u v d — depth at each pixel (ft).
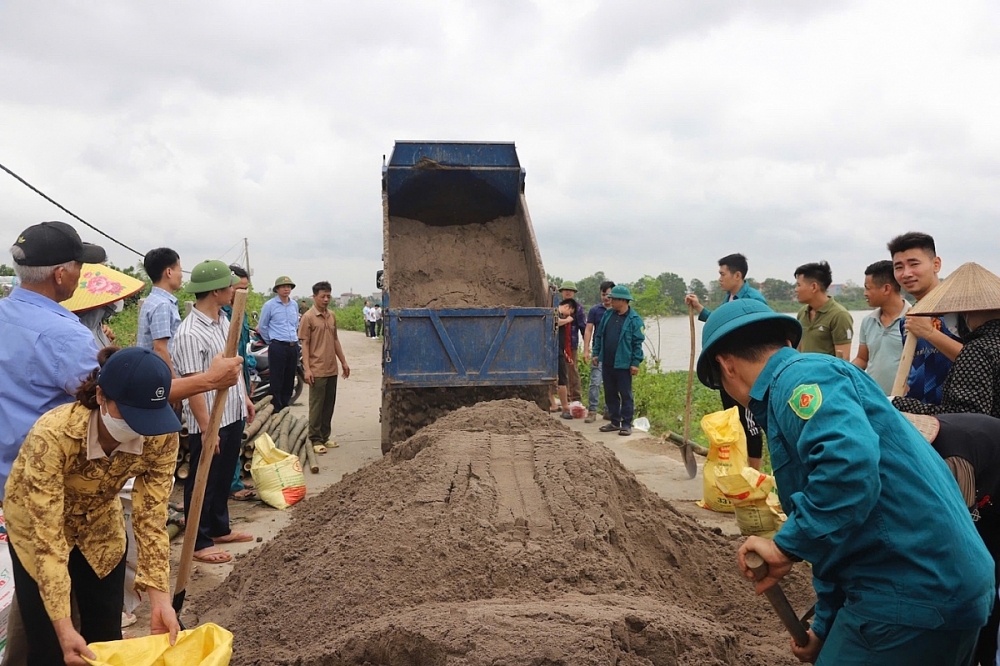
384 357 26.96
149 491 9.95
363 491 16.83
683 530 15.81
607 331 34.01
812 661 8.72
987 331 11.71
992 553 10.13
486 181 32.76
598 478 15.64
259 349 39.68
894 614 7.34
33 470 8.87
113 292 18.93
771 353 8.30
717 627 11.18
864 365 19.48
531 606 10.65
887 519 7.34
